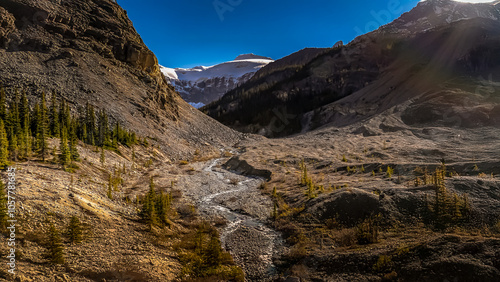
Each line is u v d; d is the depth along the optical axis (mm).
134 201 28625
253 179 46188
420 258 14883
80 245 16047
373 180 33594
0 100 37812
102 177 33656
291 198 32156
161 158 55156
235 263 19250
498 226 17703
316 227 23312
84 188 26109
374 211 22797
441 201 20312
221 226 26016
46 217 17406
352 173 40406
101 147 44625
